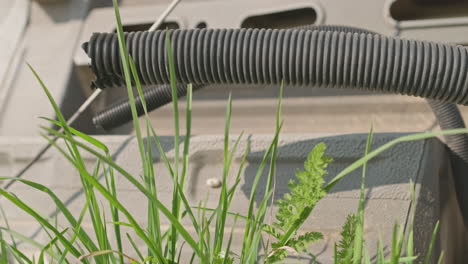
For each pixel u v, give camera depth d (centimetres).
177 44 111
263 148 124
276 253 70
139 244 121
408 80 105
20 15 190
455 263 146
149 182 67
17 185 141
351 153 117
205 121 180
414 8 166
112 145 135
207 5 176
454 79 103
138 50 111
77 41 182
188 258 115
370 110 166
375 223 110
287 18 179
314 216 114
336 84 109
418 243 107
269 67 109
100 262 67
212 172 128
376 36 107
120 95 187
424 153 114
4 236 132
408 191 111
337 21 162
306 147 120
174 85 66
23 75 178
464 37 149
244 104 178
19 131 167
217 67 111
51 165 140
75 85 177
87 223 129
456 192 137
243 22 171
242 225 119
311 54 107
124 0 194
